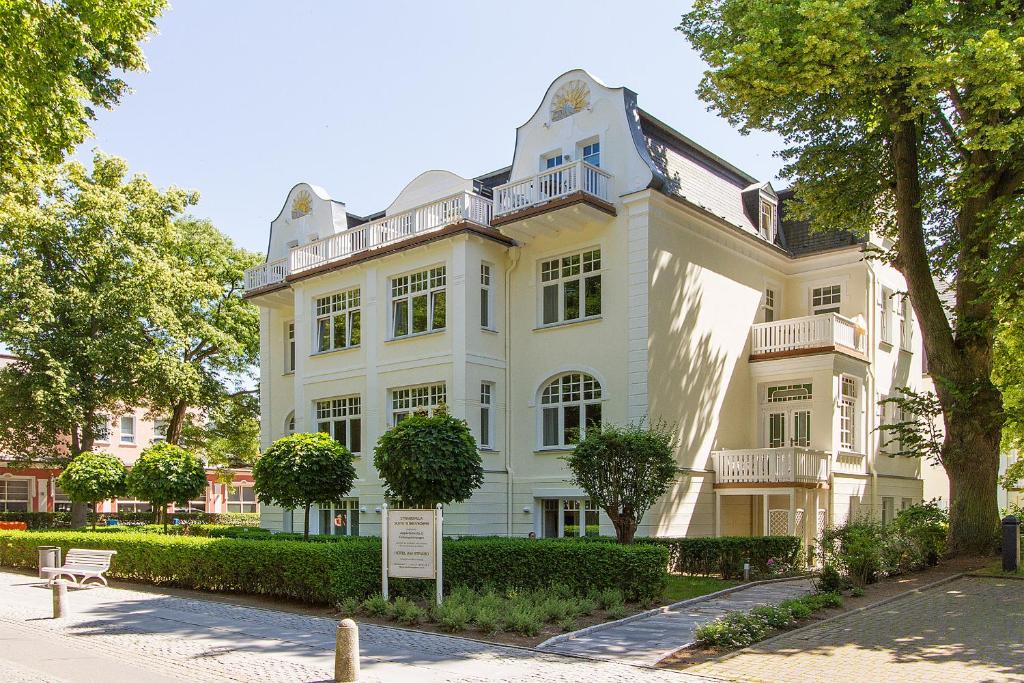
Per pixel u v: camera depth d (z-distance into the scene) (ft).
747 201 81.51
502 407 74.02
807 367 73.82
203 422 134.82
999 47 44.78
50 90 45.83
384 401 77.30
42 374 100.99
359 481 78.59
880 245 84.38
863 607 40.16
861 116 61.82
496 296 74.90
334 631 38.29
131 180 113.09
